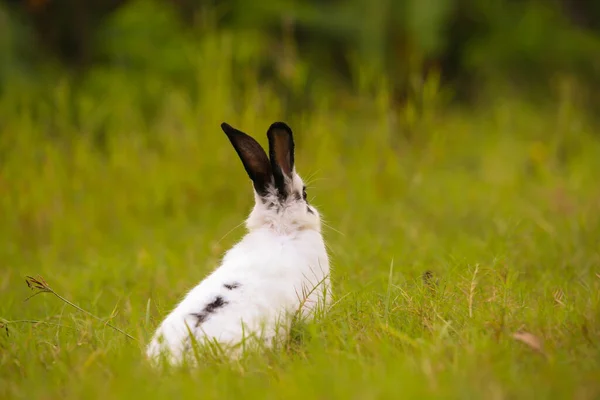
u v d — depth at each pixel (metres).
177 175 13.99
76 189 13.84
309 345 6.05
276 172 7.08
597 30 25.36
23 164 13.92
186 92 18.50
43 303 9.02
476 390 4.90
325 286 6.79
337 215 12.95
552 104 20.44
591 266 9.21
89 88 18.89
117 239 12.70
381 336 6.22
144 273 10.05
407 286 7.66
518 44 22.73
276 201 7.12
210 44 15.53
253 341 6.03
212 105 14.66
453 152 17.02
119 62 20.09
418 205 13.66
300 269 6.84
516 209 12.94
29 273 10.80
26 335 6.96
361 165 14.39
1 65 19.44
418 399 4.86
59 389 5.65
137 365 5.91
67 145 15.00
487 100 21.55
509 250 9.62
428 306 6.85
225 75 15.08
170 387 5.38
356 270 9.34
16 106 17.72
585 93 21.69
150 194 13.87
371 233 11.98
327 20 21.92
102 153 15.81
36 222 13.01
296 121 15.70
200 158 14.16
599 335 6.08
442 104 20.19
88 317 7.56
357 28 21.92
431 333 6.21
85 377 5.69
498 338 5.98
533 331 6.12
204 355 5.86
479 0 23.22
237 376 5.56
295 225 7.10
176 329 6.15
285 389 5.21
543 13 23.30
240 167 14.16
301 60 20.52
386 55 21.61
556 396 4.93
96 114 16.91
